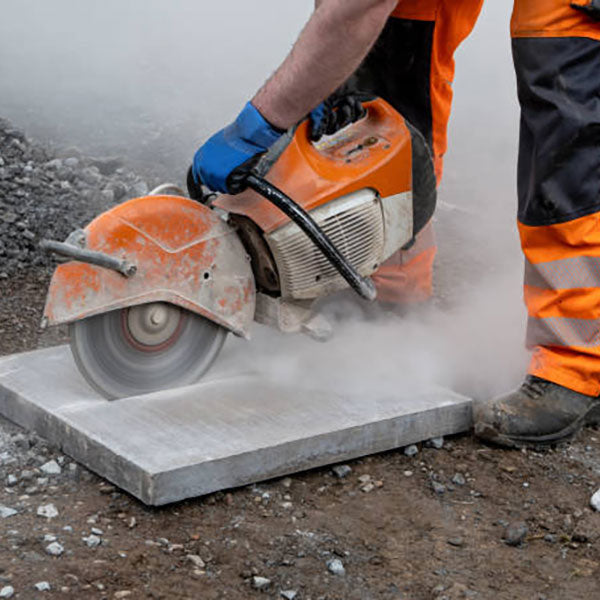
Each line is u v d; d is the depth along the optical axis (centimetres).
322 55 291
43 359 379
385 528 302
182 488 301
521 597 271
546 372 355
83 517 296
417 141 368
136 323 340
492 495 325
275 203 328
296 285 349
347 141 369
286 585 270
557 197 338
